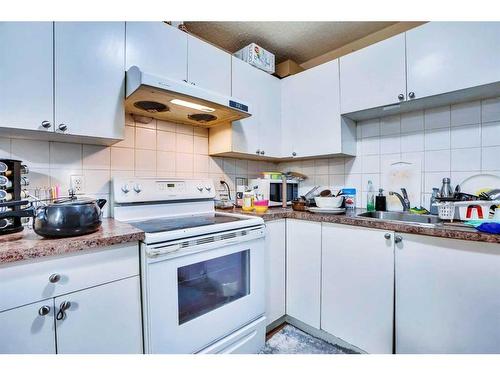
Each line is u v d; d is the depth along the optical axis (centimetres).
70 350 82
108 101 119
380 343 126
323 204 164
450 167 153
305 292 158
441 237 107
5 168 96
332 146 178
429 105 155
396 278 121
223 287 127
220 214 163
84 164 136
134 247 97
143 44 129
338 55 211
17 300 73
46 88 102
